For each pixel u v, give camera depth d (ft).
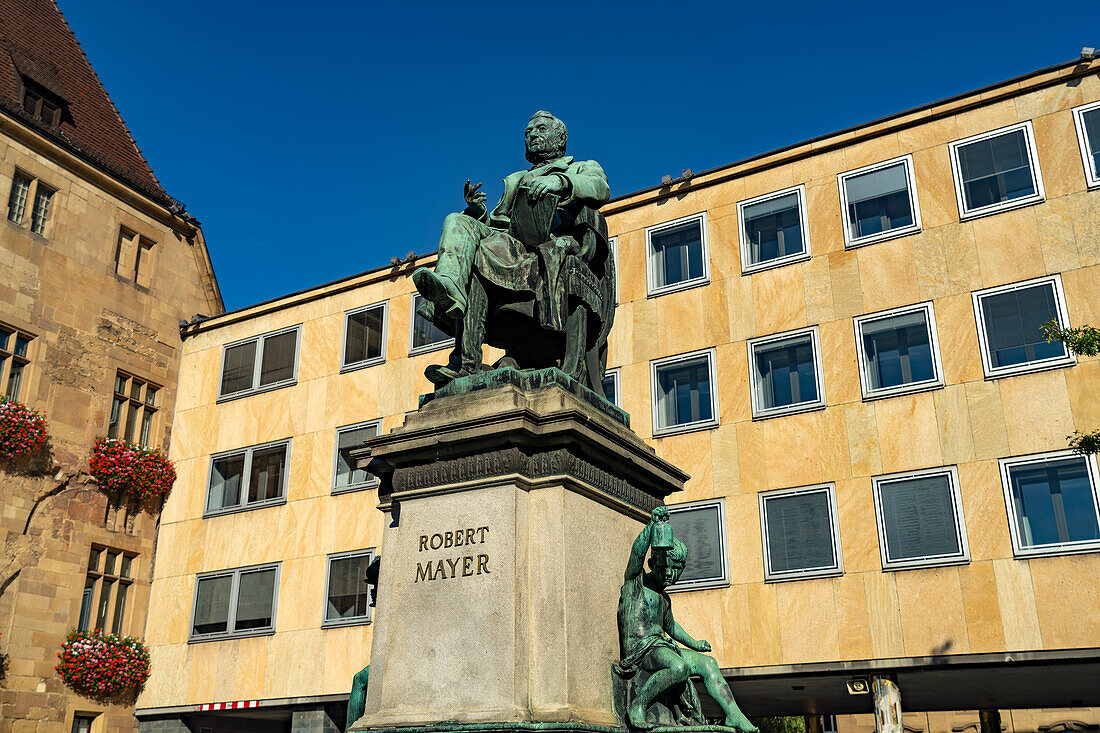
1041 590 49.93
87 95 90.17
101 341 79.05
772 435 59.36
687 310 64.54
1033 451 51.98
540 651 15.39
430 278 17.40
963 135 58.70
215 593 77.05
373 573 19.80
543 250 19.10
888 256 59.06
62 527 73.41
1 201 72.90
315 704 70.18
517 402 16.98
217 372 84.12
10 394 71.61
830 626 54.49
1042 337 53.36
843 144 62.28
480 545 16.19
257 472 78.84
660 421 63.31
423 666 15.94
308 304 81.41
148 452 80.07
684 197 67.15
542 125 21.42
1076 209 54.29
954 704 75.20
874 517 55.11
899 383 56.75
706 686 16.31
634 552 17.11
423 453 17.26
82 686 72.84
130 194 83.61
